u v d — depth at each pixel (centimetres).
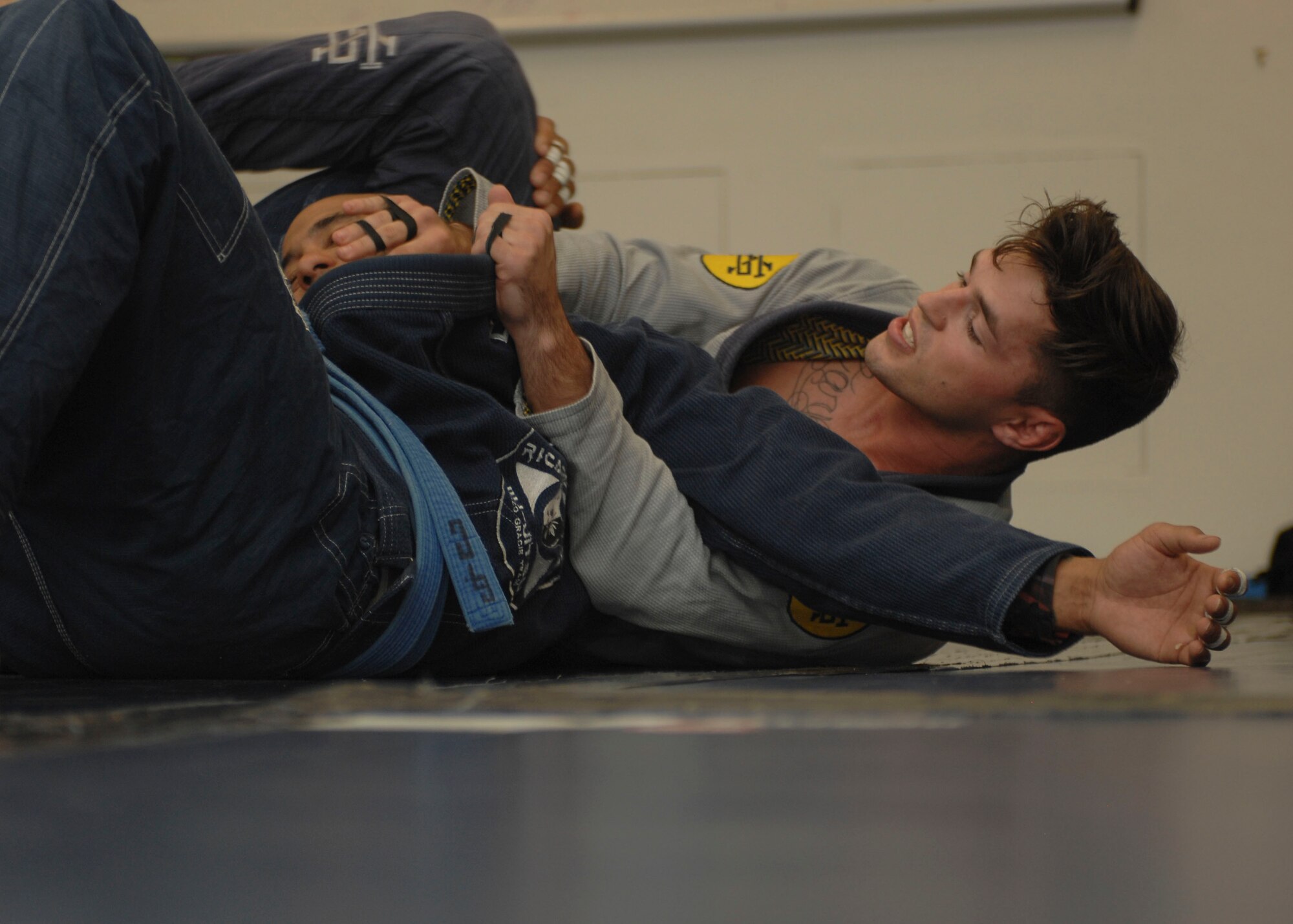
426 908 47
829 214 679
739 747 91
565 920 46
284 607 174
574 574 220
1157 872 54
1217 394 647
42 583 174
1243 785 75
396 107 321
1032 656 197
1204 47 650
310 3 691
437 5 687
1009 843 59
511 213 214
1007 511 261
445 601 193
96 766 78
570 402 212
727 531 217
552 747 90
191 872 52
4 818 62
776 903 48
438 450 199
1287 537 599
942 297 243
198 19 696
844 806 68
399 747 90
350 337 199
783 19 669
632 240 300
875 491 207
